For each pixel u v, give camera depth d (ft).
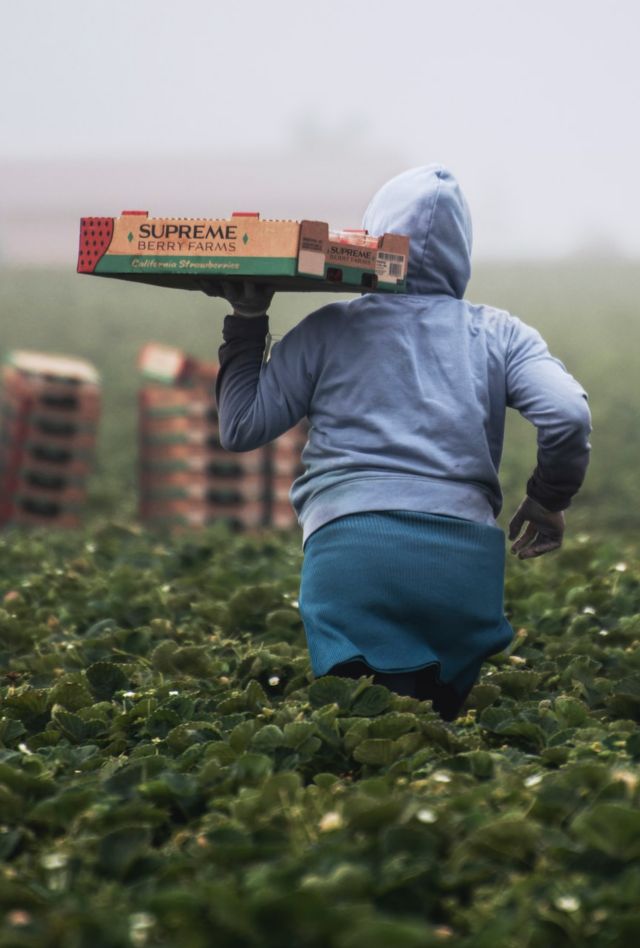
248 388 37.55
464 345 36.94
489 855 24.50
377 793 27.73
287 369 37.42
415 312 37.32
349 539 35.91
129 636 50.67
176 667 46.14
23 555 78.33
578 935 21.58
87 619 57.52
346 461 36.45
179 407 115.34
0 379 162.20
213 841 25.31
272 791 26.99
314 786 28.60
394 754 31.55
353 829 25.53
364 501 36.01
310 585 36.78
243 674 45.47
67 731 36.50
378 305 37.40
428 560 35.68
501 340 37.32
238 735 32.58
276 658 45.37
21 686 44.93
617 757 31.01
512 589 60.85
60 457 116.78
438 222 38.24
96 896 23.36
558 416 35.58
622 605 56.03
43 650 50.98
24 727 37.19
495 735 35.68
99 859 24.88
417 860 24.09
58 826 27.66
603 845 23.93
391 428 36.29
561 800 26.71
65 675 42.83
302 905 20.43
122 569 67.87
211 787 29.35
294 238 34.65
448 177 39.06
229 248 35.45
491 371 36.91
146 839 25.27
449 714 38.47
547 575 67.92
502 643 37.19
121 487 155.74
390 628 35.96
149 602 59.16
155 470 117.70
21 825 28.02
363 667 36.52
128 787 29.71
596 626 51.98
